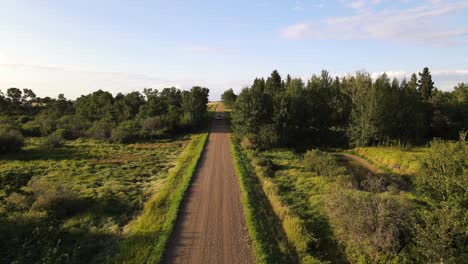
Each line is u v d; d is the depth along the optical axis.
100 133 57.84
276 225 17.20
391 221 14.15
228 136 55.88
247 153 39.44
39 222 15.18
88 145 50.75
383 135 48.38
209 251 14.16
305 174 29.16
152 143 52.69
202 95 79.38
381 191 24.42
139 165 34.28
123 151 44.56
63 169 32.56
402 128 49.97
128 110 72.31
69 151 44.50
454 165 14.38
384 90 50.47
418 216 14.08
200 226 16.83
